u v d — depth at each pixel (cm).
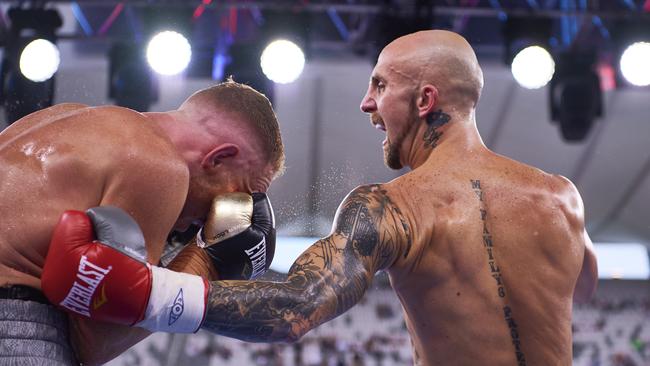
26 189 188
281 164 244
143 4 767
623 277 1399
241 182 234
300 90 1132
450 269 197
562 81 815
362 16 846
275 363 1195
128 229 181
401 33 739
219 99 231
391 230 191
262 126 232
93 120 200
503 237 199
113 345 197
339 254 185
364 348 1223
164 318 178
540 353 197
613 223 1407
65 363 186
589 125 813
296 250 1233
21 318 181
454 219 199
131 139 197
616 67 916
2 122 771
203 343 1207
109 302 175
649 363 1273
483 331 196
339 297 181
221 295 179
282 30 763
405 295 203
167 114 229
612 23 821
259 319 176
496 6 843
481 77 224
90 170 190
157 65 729
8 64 714
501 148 1275
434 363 200
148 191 195
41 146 194
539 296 198
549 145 1257
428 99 216
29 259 186
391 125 221
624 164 1280
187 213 236
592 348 1298
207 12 879
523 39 773
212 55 807
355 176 1216
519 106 1173
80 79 1030
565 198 213
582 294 235
